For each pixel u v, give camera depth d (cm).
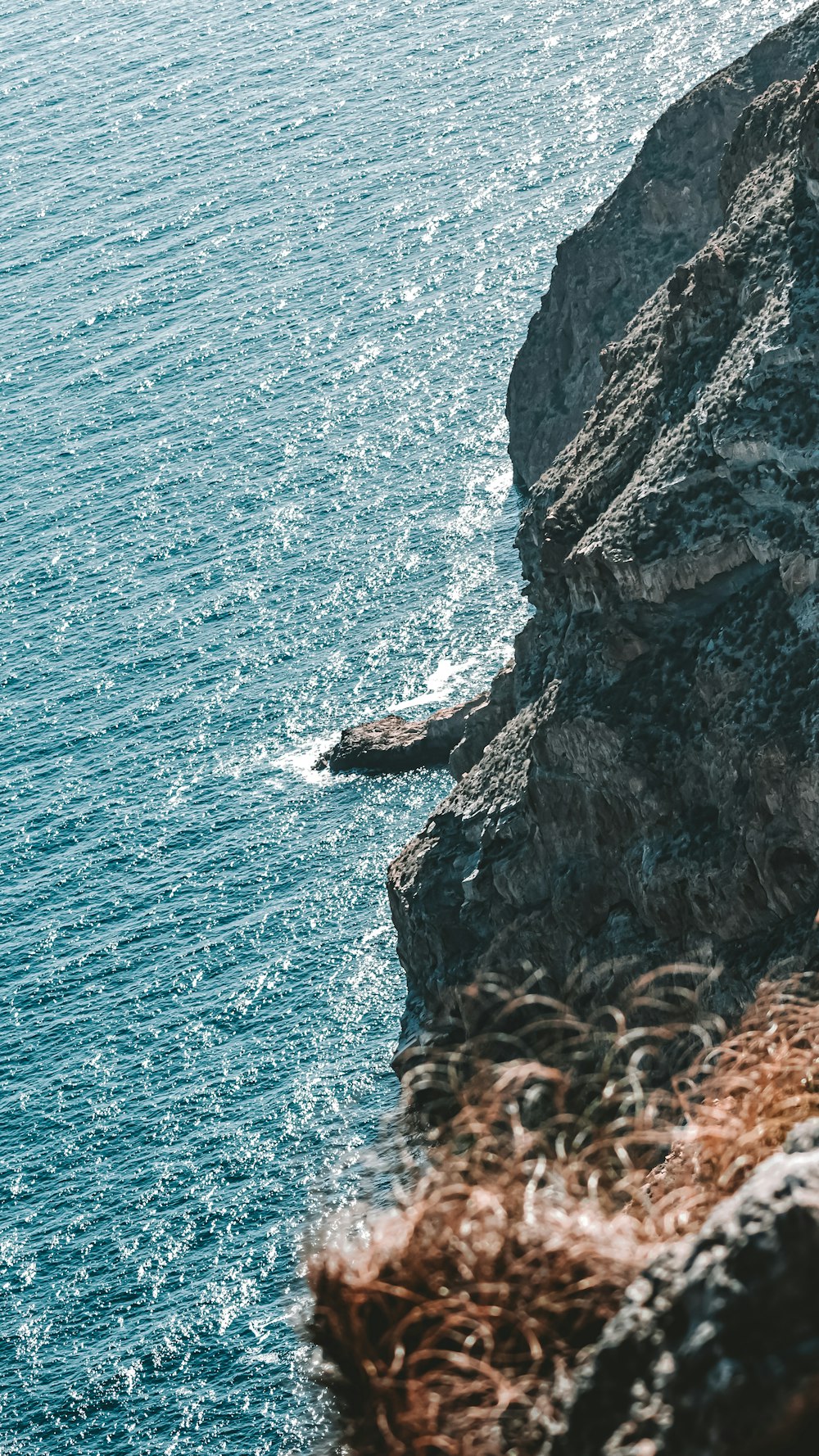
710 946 6431
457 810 8356
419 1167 823
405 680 16688
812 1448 552
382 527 19388
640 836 6869
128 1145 11594
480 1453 663
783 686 6341
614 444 7806
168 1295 10244
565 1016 914
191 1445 9181
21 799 16262
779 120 8138
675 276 7875
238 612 18638
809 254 7069
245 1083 11900
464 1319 704
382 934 13050
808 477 6500
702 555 6731
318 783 15100
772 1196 610
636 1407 602
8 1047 12925
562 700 7231
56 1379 9844
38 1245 10919
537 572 8562
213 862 14538
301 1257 788
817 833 6019
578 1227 746
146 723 17000
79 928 14150
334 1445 735
